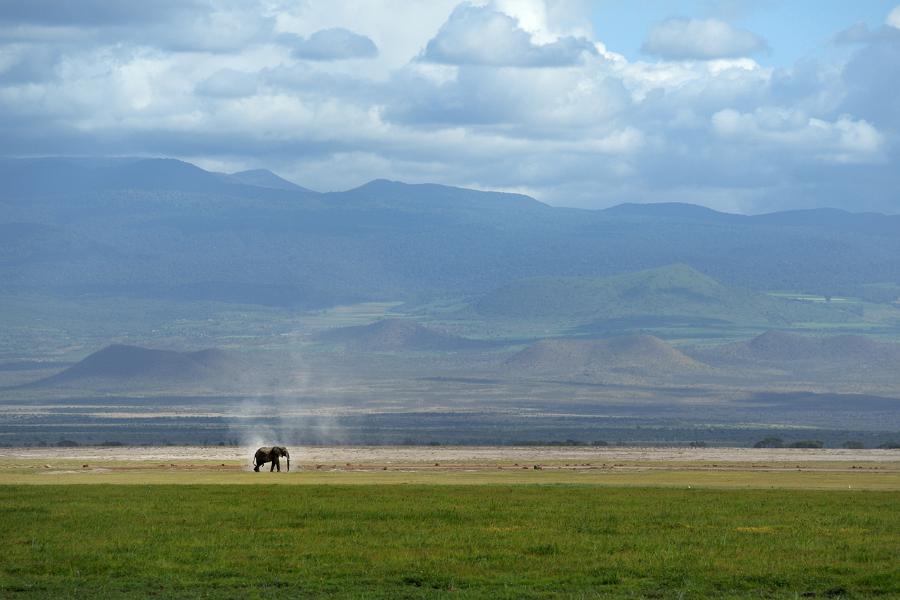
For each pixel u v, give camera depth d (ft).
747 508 599.98
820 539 486.38
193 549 460.55
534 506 604.08
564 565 429.38
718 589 396.37
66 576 412.16
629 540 483.10
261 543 475.31
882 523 536.83
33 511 574.56
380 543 474.49
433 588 396.98
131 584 400.88
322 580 405.80
